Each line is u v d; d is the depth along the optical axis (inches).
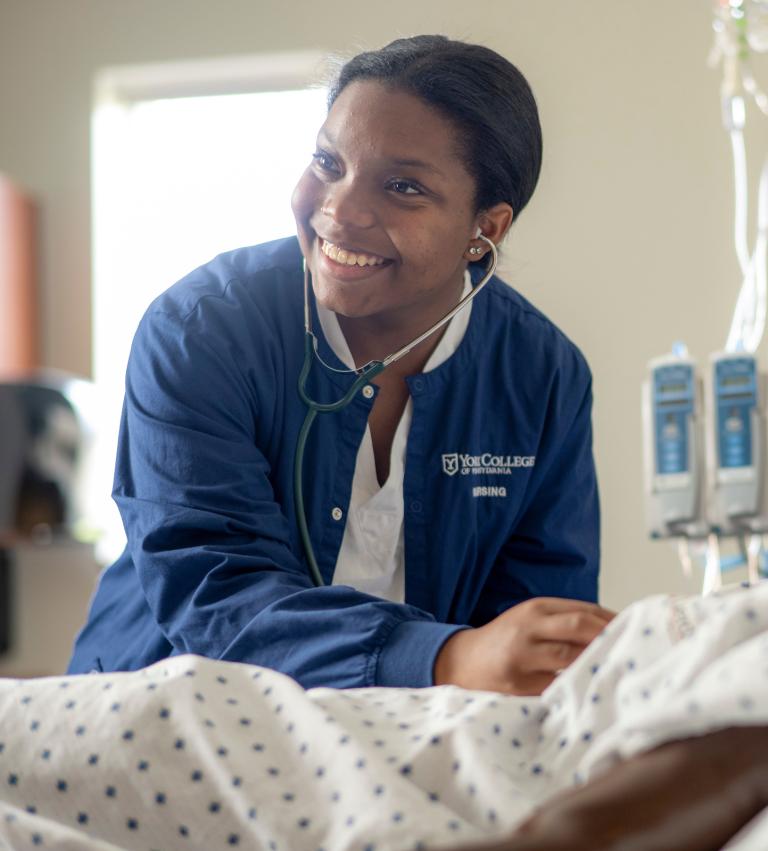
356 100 50.8
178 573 48.4
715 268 135.9
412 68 50.8
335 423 58.6
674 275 136.6
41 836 27.9
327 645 42.6
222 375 53.3
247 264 59.1
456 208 51.8
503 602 63.4
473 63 51.6
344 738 28.7
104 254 152.1
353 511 59.1
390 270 51.7
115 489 53.1
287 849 27.3
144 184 152.7
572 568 63.8
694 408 82.4
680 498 82.0
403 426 60.3
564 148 138.4
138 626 57.5
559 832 20.7
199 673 31.4
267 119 151.2
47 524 137.6
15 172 151.4
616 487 136.5
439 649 40.5
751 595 26.6
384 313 57.1
